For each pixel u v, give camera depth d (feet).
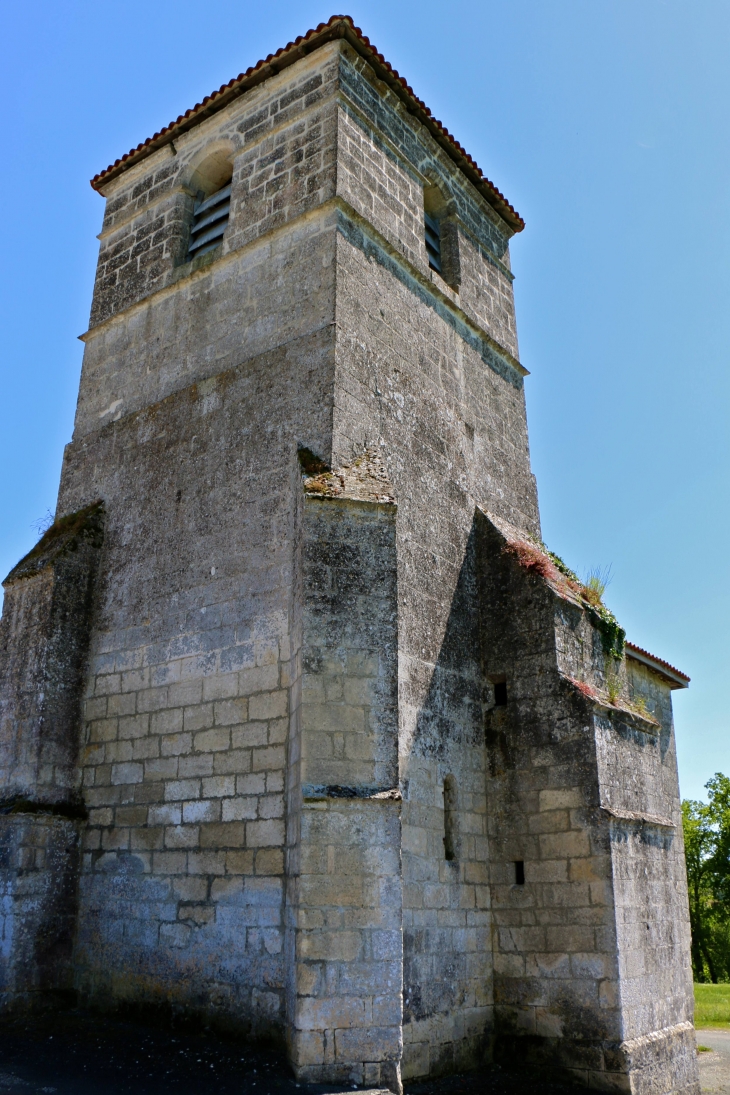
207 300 49.55
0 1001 38.60
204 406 46.65
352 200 46.75
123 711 43.75
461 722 43.55
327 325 42.70
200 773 39.32
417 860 38.14
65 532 48.73
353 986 28.94
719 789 175.42
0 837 41.91
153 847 39.99
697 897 184.24
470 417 52.44
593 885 39.58
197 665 41.29
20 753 43.88
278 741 36.94
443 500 47.14
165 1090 28.40
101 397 53.11
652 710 61.31
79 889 42.39
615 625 49.65
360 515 34.42
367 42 49.78
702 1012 80.94
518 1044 39.68
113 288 55.88
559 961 39.63
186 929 37.45
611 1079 36.70
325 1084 27.91
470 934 40.40
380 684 32.45
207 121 54.70
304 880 29.48
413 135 54.70
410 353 48.11
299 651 33.27
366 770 31.24
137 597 45.47
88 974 40.55
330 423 40.40
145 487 47.83
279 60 50.70
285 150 49.47
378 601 33.47
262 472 42.32
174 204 54.60
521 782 43.16
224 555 42.24
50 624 45.29
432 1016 36.91
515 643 45.50
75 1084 29.17
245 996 34.50
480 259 59.31
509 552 47.29
